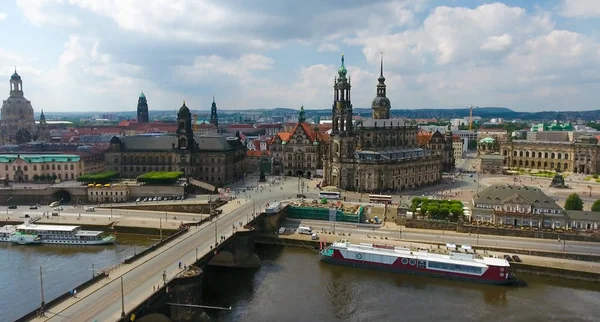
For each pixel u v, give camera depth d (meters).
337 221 183.62
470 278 128.62
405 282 128.38
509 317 107.00
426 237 161.88
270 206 177.38
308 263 143.88
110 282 99.75
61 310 85.56
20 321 80.44
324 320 104.44
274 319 104.44
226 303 112.88
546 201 167.38
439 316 107.31
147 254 121.31
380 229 172.75
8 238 161.00
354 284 126.25
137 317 86.56
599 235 153.00
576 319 106.00
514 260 138.88
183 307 99.94
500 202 172.25
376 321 104.31
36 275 128.50
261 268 139.25
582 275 130.25
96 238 158.25
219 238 137.75
